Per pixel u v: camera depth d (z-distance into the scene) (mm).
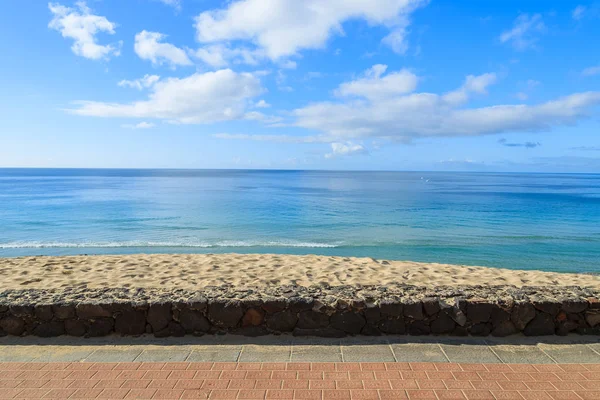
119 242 15836
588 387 3189
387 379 3307
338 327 4207
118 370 3471
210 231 18969
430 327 4242
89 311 4195
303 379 3305
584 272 11789
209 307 4219
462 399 3004
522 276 8203
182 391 3109
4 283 6520
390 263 9250
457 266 9234
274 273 7777
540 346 3979
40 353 3830
